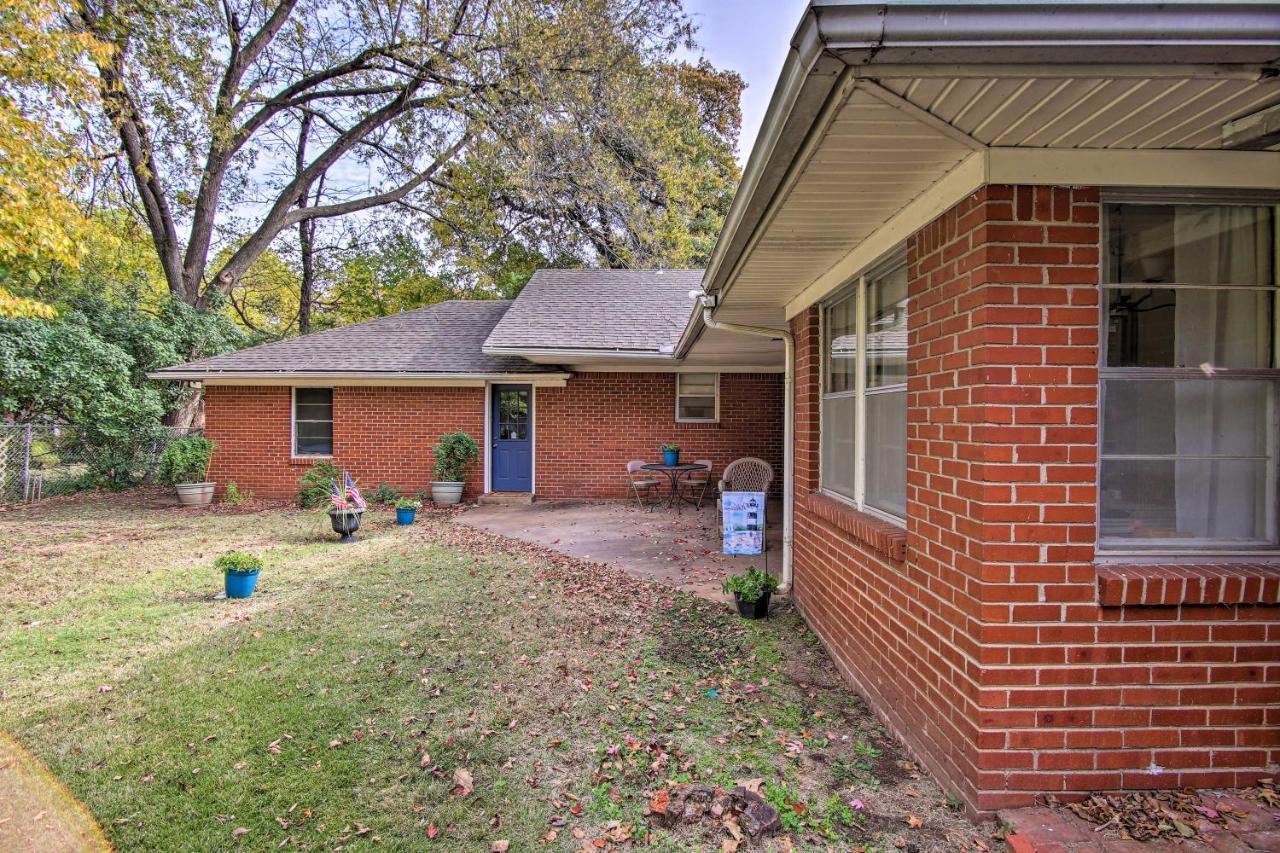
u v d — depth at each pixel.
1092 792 2.45
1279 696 2.46
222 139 14.36
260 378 11.75
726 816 2.59
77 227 9.02
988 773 2.43
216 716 3.55
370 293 24.16
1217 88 1.85
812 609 4.98
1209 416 2.56
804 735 3.29
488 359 12.33
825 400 4.97
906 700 3.12
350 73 16.36
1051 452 2.41
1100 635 2.43
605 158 16.94
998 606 2.42
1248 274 2.56
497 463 12.42
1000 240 2.38
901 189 2.79
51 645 4.63
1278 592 2.40
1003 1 1.51
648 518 10.24
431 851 2.46
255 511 10.97
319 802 2.77
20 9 8.12
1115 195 2.46
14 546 8.12
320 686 3.94
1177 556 2.54
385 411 12.17
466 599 5.77
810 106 1.99
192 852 2.46
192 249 15.63
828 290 4.39
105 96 12.80
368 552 7.78
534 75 14.88
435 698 3.78
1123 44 1.56
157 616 5.31
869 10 1.52
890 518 3.55
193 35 13.52
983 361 2.41
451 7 14.56
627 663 4.30
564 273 14.13
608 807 2.71
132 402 12.56
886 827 2.49
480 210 19.69
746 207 3.04
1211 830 2.25
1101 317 2.51
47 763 3.08
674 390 12.15
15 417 12.29
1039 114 2.05
